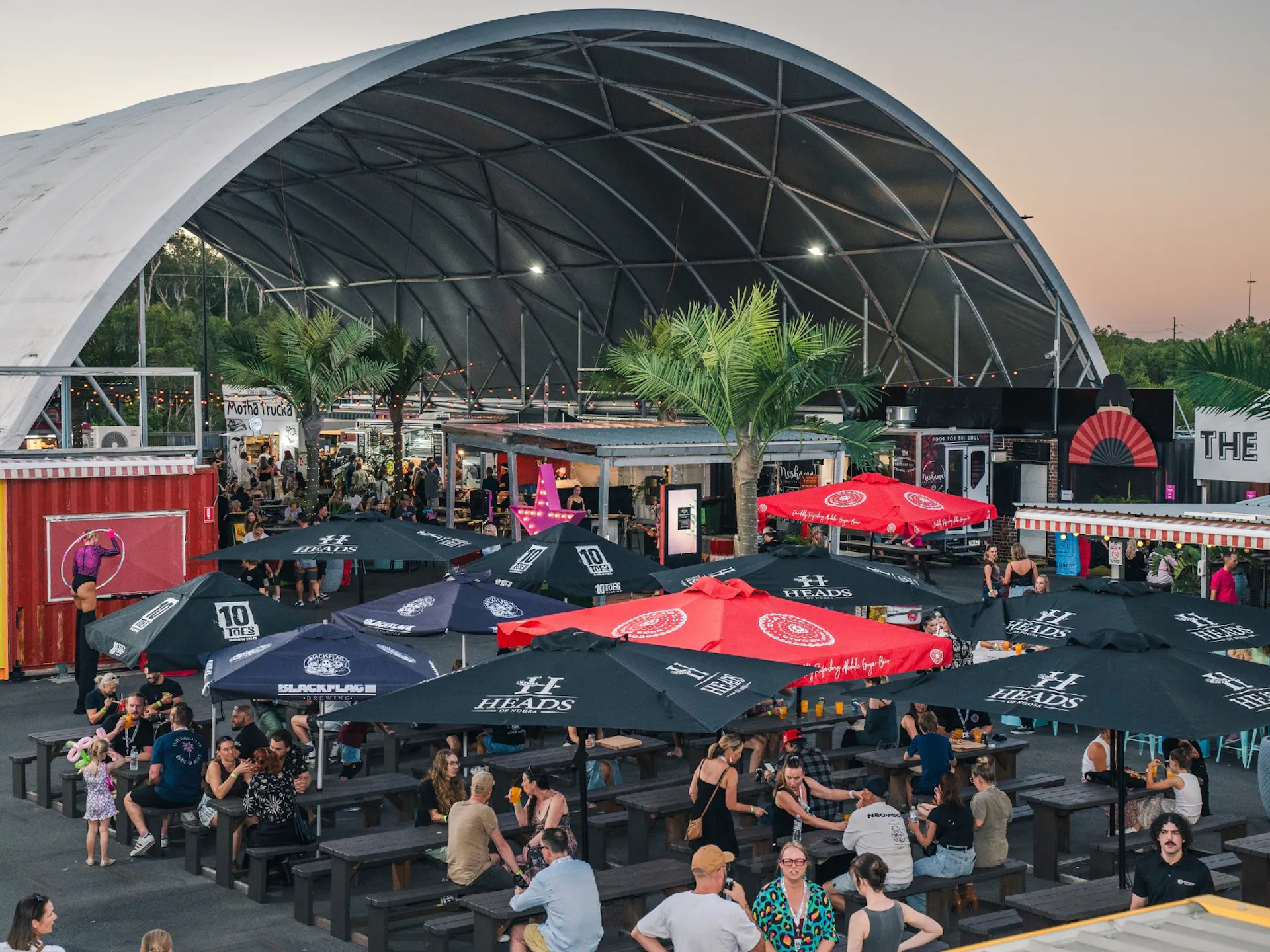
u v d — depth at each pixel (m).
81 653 19.44
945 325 44.62
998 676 10.15
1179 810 12.43
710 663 10.35
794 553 16.44
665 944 10.12
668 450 28.25
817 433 31.11
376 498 38.47
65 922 11.14
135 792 12.80
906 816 13.22
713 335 24.47
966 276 42.31
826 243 44.44
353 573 31.75
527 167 46.16
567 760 14.43
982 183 38.47
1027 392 37.00
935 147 37.59
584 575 17.56
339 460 45.25
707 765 11.59
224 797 12.33
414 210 52.25
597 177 45.53
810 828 12.34
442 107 40.72
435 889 10.77
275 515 37.00
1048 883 12.26
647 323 44.69
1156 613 13.02
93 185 30.09
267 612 14.52
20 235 29.56
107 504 22.78
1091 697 9.50
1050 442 36.62
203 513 23.83
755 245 46.09
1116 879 10.61
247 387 37.81
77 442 35.25
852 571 16.06
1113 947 4.39
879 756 14.25
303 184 51.69
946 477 35.22
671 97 38.78
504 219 50.88
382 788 13.12
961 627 13.79
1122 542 24.48
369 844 11.16
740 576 15.84
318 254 60.12
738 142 41.06
